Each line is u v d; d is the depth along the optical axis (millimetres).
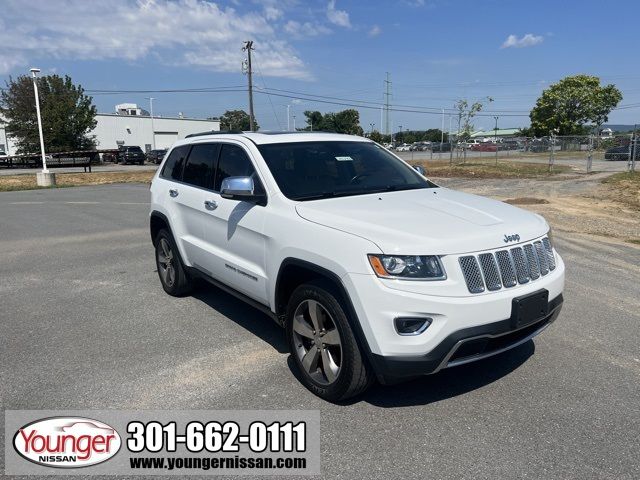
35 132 53219
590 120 73062
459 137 50438
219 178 4926
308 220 3684
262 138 4695
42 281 6859
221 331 4938
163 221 5941
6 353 4496
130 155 53969
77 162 44688
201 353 4438
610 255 7965
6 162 49438
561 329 4867
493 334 3227
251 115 51469
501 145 56344
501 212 3910
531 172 27516
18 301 5996
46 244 9422
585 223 11008
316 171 4422
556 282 3674
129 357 4379
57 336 4875
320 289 3486
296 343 3824
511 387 3760
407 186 4660
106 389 3834
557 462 2904
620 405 3500
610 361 4180
